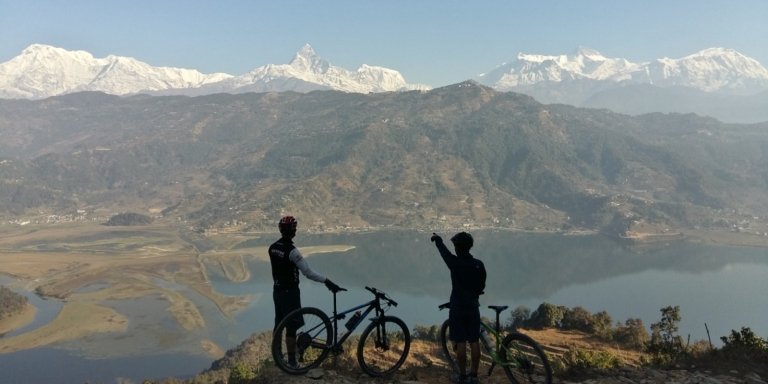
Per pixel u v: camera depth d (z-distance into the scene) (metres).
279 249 9.40
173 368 98.69
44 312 137.12
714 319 133.12
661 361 14.15
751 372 12.56
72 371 96.94
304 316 9.46
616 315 136.88
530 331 33.78
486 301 153.38
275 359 9.34
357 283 172.25
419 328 44.00
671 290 164.38
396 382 9.93
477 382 9.70
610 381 11.29
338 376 9.75
